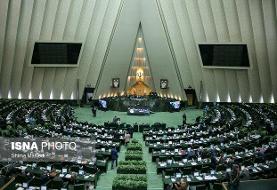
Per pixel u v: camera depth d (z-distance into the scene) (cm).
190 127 3328
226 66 4422
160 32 4562
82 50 4450
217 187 1761
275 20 4041
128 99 4581
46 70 4575
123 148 2881
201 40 4375
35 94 4669
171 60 4669
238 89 4634
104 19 4403
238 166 1802
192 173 2003
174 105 4550
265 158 2186
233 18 4194
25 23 4197
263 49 4262
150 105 4544
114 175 2294
